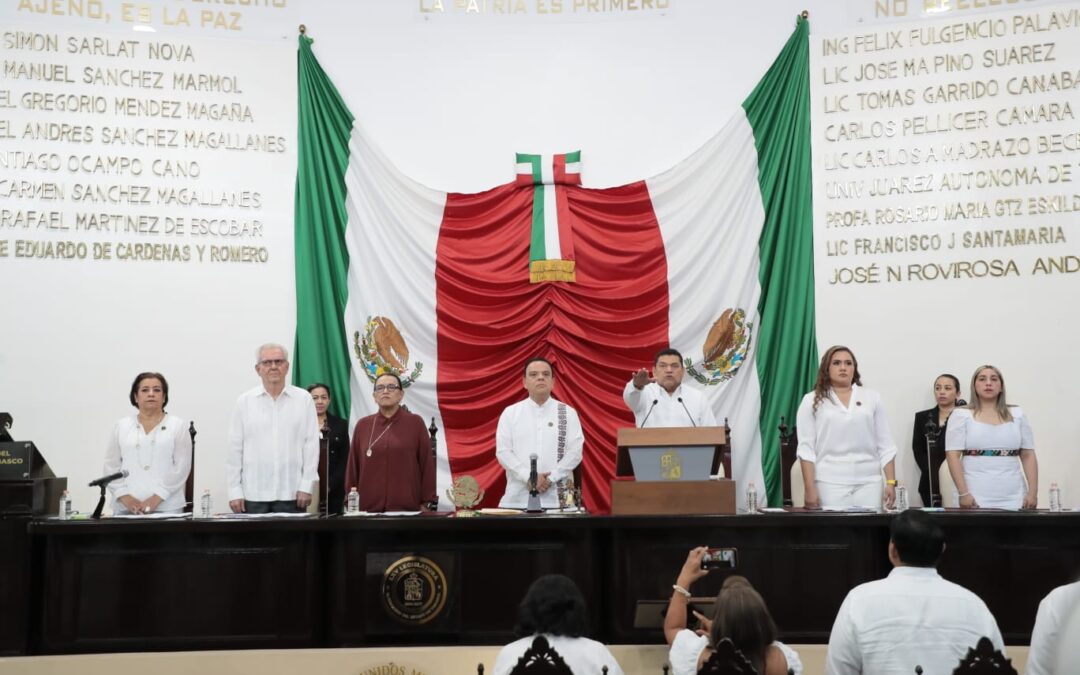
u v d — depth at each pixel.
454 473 8.00
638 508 5.16
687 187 8.34
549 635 3.72
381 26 8.57
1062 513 5.05
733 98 8.41
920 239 7.97
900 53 8.16
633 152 8.47
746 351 8.10
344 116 8.38
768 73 8.30
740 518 5.04
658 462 5.21
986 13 8.02
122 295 7.98
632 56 8.54
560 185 8.38
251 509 6.34
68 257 7.93
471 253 8.27
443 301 8.22
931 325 7.88
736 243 8.22
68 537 5.19
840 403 6.43
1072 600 2.53
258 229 8.25
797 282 8.08
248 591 5.22
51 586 5.17
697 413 6.72
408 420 6.54
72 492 7.73
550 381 6.79
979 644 3.00
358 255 8.29
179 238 8.12
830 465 6.39
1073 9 7.84
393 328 8.22
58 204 7.96
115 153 8.10
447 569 5.20
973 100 7.99
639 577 5.12
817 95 8.27
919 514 3.76
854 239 8.09
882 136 8.12
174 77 8.26
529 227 8.31
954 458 6.46
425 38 8.59
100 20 8.20
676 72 8.49
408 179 8.38
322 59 8.48
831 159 8.19
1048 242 7.73
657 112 8.48
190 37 8.30
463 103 8.56
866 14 8.23
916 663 3.56
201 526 5.13
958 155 7.97
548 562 5.20
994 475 6.39
